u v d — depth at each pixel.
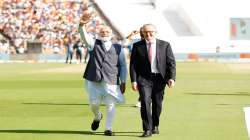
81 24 33.81
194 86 76.94
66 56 182.25
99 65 33.66
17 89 71.75
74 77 96.19
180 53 193.88
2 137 33.75
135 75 33.19
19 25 190.12
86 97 60.75
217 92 67.12
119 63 34.00
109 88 33.78
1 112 47.31
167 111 47.47
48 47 186.12
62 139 32.94
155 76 33.25
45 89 71.75
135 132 35.69
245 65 149.00
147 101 33.19
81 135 34.44
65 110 48.66
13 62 173.38
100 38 34.06
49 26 191.75
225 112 46.56
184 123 40.03
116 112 46.56
